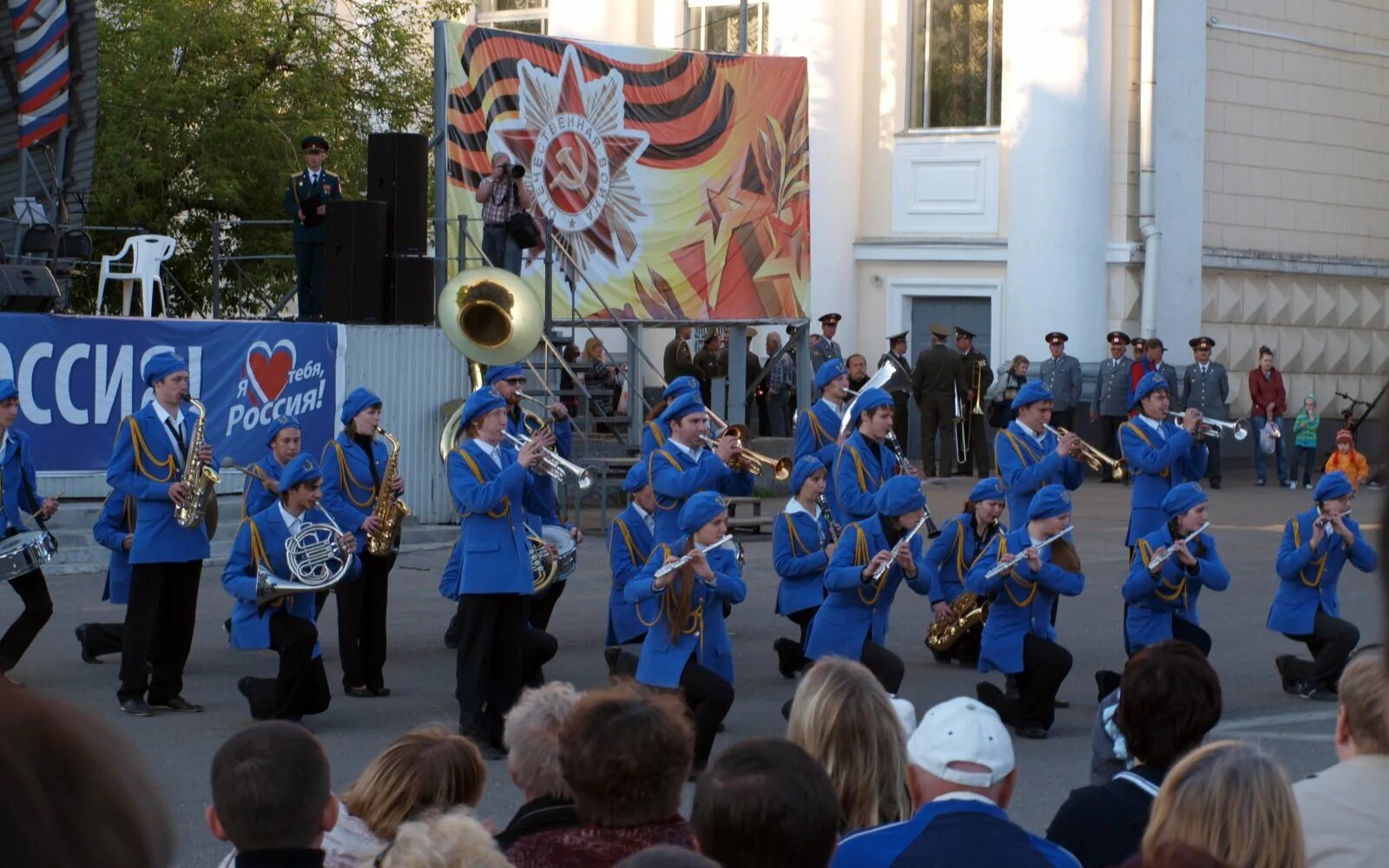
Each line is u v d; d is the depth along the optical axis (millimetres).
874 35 29078
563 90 21078
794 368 26219
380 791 4484
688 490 10477
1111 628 13633
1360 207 32344
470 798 4570
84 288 27859
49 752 1201
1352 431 27875
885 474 11227
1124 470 13258
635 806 3859
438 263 19703
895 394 25938
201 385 16609
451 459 9234
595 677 11500
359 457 11023
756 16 29922
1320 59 31312
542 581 10789
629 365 22094
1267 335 30516
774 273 23375
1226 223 29781
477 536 9273
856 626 9734
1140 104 27766
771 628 13789
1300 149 31062
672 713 3982
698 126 22438
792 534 10828
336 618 14133
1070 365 26016
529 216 19578
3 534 10539
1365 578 16344
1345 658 10852
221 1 28547
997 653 9914
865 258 29031
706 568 8836
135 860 1208
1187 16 28484
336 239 18281
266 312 28609
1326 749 9500
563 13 30047
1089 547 18391
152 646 10555
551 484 11734
